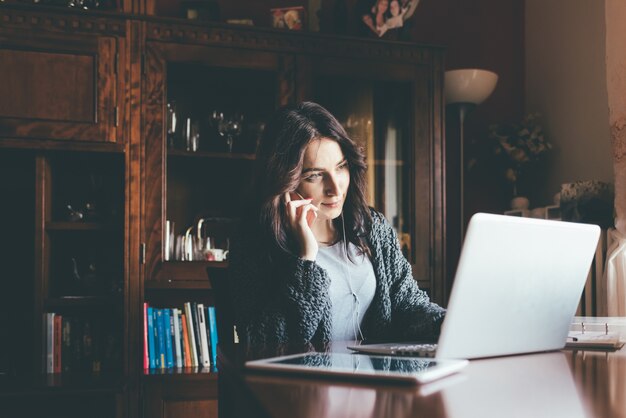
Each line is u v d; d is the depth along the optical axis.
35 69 2.33
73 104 2.36
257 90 2.59
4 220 2.63
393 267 1.68
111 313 2.62
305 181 1.54
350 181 1.65
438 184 2.71
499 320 1.01
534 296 1.05
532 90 3.28
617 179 2.28
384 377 0.79
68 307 2.60
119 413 2.26
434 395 0.72
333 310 1.59
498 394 0.73
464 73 2.88
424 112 2.71
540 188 3.20
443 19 3.26
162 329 2.43
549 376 0.86
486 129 3.29
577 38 2.94
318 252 1.64
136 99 2.41
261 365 0.87
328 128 1.54
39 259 2.40
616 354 1.09
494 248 0.96
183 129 2.51
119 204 2.68
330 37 2.62
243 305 1.41
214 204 2.55
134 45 2.42
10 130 2.30
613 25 2.30
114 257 2.67
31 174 2.65
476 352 1.01
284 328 1.32
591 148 2.84
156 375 2.29
